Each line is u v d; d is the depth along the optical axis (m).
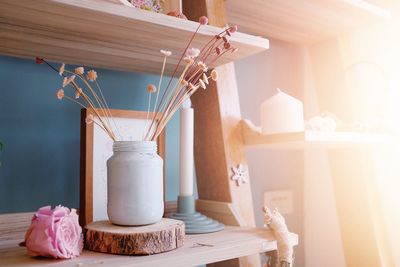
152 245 0.58
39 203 0.81
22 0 0.52
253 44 0.76
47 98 0.83
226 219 0.87
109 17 0.60
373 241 1.18
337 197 1.28
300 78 1.43
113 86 0.92
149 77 0.99
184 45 0.75
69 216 0.58
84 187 0.74
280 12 1.07
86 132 0.74
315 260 1.42
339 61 1.29
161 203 0.67
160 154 0.86
